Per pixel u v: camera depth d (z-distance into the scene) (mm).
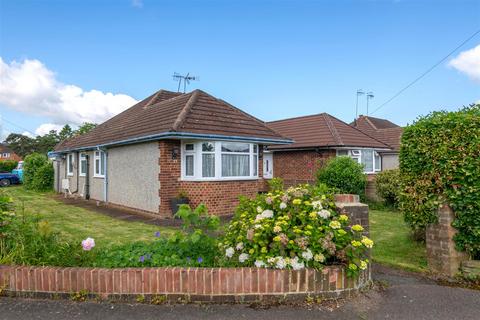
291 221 4246
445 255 5406
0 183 28719
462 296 4238
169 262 4336
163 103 15961
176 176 12031
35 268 4168
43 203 15984
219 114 13398
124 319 3521
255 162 13805
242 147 12961
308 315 3617
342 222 4270
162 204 11727
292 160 21938
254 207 4852
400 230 9141
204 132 11703
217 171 12086
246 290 3902
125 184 14156
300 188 4828
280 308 3752
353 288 4117
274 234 4156
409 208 6012
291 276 3932
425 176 5719
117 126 16953
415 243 7371
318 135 21688
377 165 25016
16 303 3934
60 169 22531
